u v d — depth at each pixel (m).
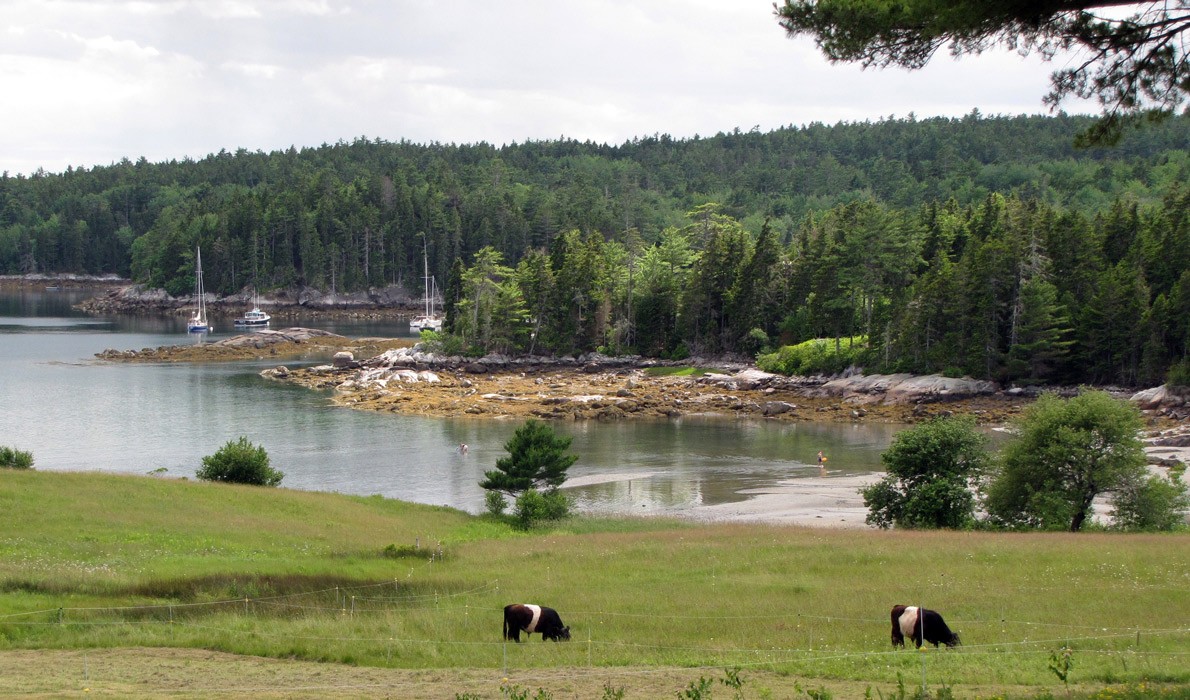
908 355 122.94
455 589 36.91
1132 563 37.47
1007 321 120.12
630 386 128.38
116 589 33.84
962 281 117.56
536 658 26.50
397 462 83.94
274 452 87.69
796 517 63.38
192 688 22.84
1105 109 20.31
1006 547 41.75
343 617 31.80
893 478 57.22
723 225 195.62
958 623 29.69
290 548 45.16
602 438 97.75
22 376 133.38
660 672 24.45
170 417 104.44
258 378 134.50
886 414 110.06
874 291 136.25
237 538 46.16
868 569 38.75
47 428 96.75
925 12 19.05
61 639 27.98
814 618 31.08
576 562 42.41
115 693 21.98
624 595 35.03
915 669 24.30
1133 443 52.38
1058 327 118.50
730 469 82.06
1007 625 29.27
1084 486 53.22
